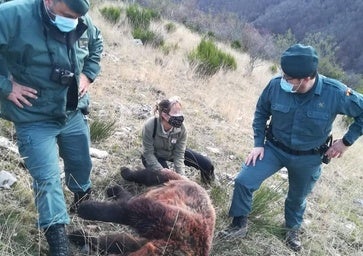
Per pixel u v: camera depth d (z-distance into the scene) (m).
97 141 4.00
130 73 6.19
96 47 2.81
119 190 3.32
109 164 3.71
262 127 3.34
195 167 3.89
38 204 2.48
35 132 2.51
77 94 2.56
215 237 3.18
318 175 3.38
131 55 7.45
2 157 3.27
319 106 3.06
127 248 2.72
